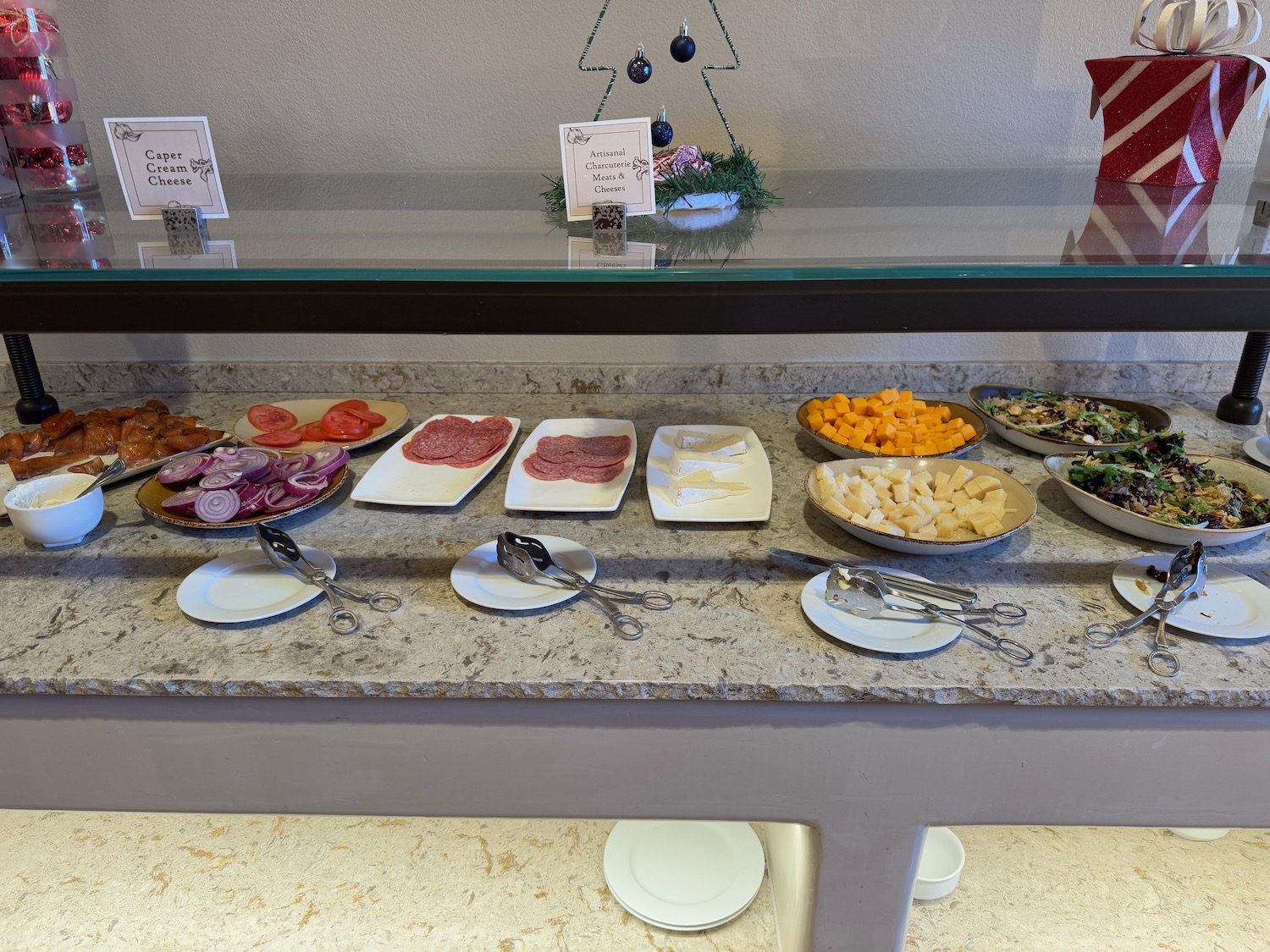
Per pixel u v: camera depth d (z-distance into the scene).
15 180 1.08
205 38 1.42
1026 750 0.94
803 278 0.76
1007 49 1.40
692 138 1.47
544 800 1.01
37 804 1.02
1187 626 0.96
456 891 1.34
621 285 0.77
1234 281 0.75
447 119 1.47
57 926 1.28
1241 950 1.25
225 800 1.01
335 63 1.43
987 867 1.37
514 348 1.63
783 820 1.01
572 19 1.40
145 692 0.91
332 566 1.09
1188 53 1.15
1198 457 1.25
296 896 1.33
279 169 1.51
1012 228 0.91
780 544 1.15
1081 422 1.38
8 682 0.91
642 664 0.93
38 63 1.05
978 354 1.61
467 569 1.09
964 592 1.01
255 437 1.41
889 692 0.89
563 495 1.26
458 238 0.89
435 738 0.97
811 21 1.39
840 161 1.48
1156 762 0.94
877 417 1.37
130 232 0.91
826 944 1.09
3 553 1.13
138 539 1.17
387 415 1.52
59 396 1.63
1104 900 1.32
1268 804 0.96
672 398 1.62
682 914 1.29
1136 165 1.20
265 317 0.81
